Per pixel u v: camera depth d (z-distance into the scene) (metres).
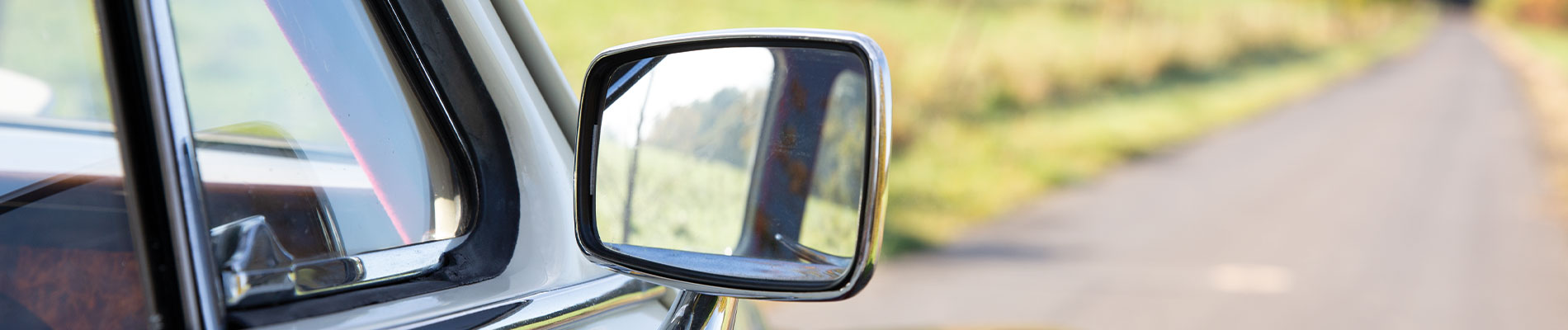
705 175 0.91
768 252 0.88
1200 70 25.20
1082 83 18.25
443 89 0.95
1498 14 77.81
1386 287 5.92
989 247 6.96
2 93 0.70
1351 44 43.19
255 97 0.80
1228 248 7.03
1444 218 8.54
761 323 1.39
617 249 0.91
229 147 0.77
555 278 0.98
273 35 0.82
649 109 0.94
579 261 1.02
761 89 0.89
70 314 0.70
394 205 0.88
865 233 0.79
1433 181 10.99
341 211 0.84
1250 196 9.54
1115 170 11.25
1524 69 37.44
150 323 0.71
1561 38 64.75
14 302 0.69
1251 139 14.93
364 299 0.82
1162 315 5.25
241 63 0.80
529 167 1.00
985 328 2.81
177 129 0.72
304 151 0.83
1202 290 5.75
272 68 0.82
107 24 0.71
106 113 0.71
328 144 0.85
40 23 0.70
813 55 0.86
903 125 11.38
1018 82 15.80
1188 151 13.30
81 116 0.70
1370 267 6.45
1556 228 8.20
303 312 0.78
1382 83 28.59
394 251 0.87
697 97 0.93
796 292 0.85
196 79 0.77
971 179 9.92
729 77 0.91
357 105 0.88
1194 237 7.40
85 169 0.70
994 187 9.59
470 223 0.94
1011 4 27.41
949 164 10.60
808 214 0.86
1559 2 71.69
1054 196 9.35
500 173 0.98
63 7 0.70
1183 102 19.36
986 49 17.22
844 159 0.84
